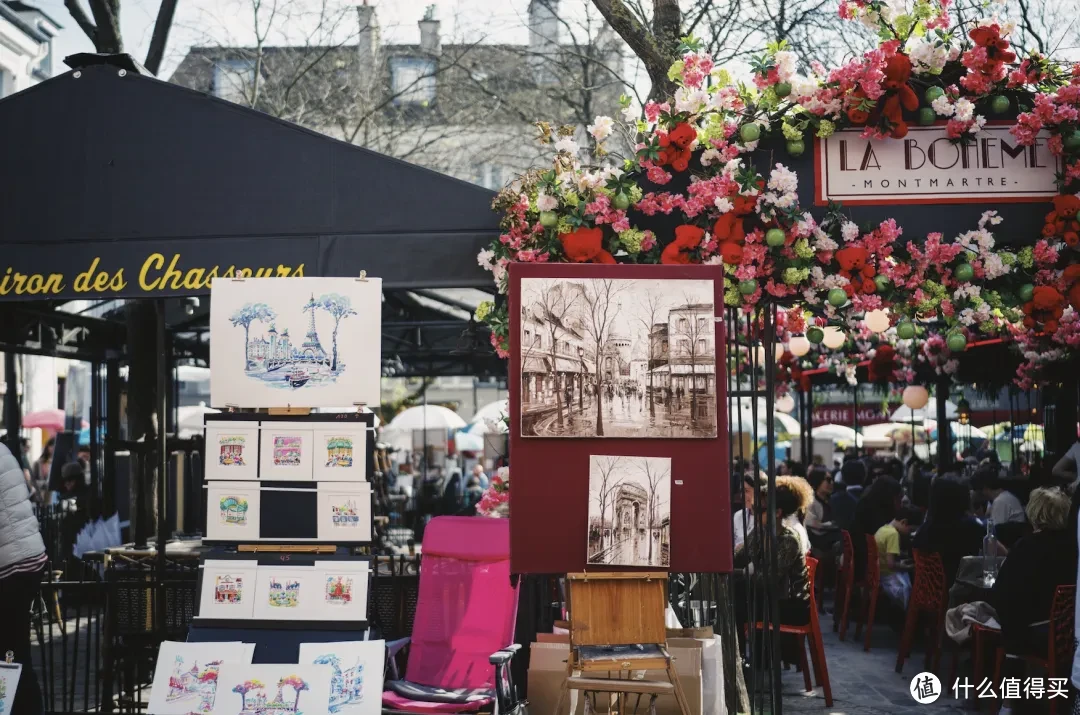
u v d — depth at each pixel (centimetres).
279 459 526
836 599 1043
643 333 445
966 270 546
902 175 555
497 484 676
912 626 836
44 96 635
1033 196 553
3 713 542
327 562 525
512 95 2058
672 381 443
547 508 439
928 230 555
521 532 439
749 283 548
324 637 519
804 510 784
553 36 1947
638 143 563
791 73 539
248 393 529
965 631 718
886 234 545
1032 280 566
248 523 525
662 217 569
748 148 552
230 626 521
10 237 630
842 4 554
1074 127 544
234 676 510
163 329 673
